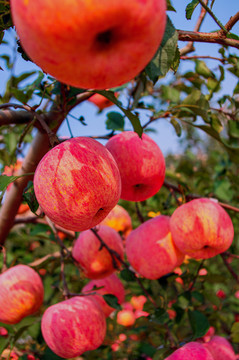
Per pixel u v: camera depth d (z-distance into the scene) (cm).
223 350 69
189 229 65
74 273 97
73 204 49
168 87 83
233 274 75
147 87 91
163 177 64
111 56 40
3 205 71
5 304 68
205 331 67
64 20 35
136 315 100
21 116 63
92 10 34
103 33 38
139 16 37
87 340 62
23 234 109
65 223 50
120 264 76
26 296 68
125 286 96
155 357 64
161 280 72
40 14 35
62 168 50
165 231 69
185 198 72
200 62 75
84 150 51
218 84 75
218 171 99
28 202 54
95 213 51
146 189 65
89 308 64
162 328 71
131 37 39
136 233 70
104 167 51
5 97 75
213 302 77
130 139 62
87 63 39
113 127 73
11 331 73
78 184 49
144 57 41
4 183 51
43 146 64
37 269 77
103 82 42
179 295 72
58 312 63
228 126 77
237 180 89
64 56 38
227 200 94
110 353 89
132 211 105
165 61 50
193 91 67
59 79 42
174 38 50
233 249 95
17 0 37
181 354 61
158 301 70
